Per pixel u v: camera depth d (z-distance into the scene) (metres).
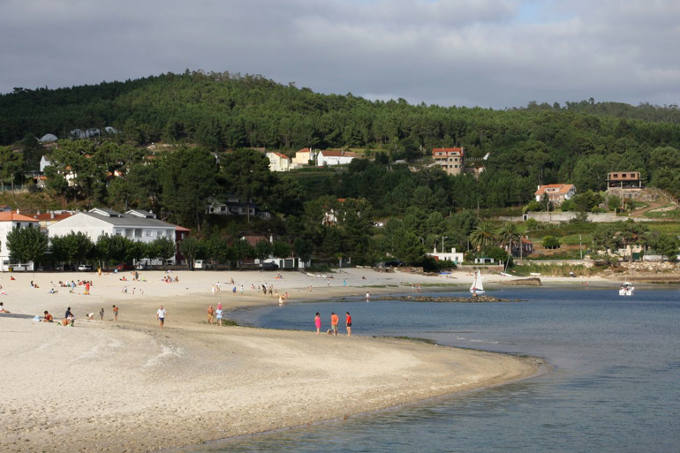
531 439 33.75
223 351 52.22
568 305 138.12
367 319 99.94
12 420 31.72
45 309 88.38
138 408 34.88
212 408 35.81
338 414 36.69
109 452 28.50
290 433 33.09
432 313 112.94
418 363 52.47
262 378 43.38
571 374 50.66
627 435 34.59
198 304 113.06
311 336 67.88
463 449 32.03
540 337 76.44
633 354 62.31
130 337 55.03
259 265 189.75
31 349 47.09
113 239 159.62
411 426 35.34
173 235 188.62
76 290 118.19
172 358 47.38
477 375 48.84
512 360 56.91
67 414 33.06
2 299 95.50
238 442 31.33
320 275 190.38
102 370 42.09
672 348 66.88
